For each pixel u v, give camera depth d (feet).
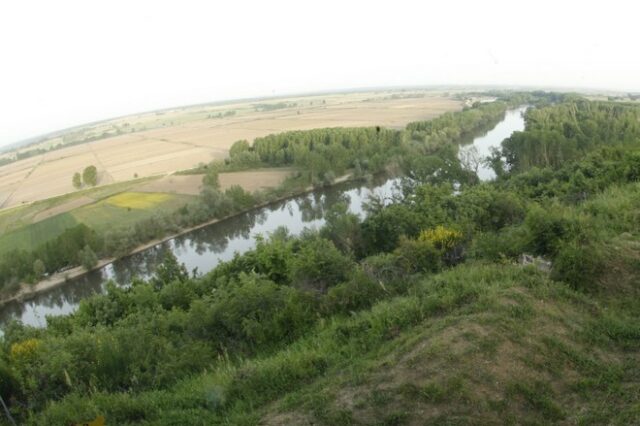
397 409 26.02
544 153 174.81
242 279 72.69
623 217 56.39
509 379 27.17
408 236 95.20
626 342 30.66
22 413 36.86
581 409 25.02
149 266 164.66
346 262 64.80
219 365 40.09
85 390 38.81
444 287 43.06
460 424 24.22
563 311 34.55
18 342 66.33
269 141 291.79
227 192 205.77
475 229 86.17
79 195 248.32
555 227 49.78
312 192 224.53
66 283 155.74
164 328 54.90
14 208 239.91
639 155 97.19
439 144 257.75
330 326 43.88
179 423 29.86
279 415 28.25
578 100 343.67
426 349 30.37
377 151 250.37
